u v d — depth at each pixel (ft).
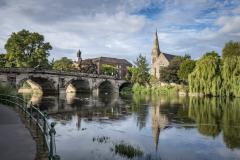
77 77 294.05
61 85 272.10
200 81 230.48
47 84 269.85
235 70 214.69
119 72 518.78
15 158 33.17
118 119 110.22
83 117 114.11
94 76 322.96
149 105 171.73
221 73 224.53
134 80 379.96
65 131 81.92
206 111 137.39
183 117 117.19
